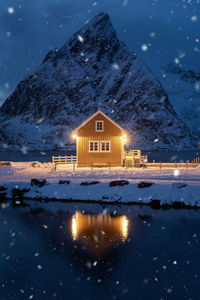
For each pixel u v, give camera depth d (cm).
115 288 970
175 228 1662
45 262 1184
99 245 1384
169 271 1092
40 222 1817
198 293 935
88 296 919
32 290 957
